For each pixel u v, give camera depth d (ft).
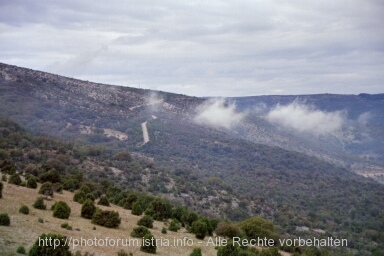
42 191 156.97
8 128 356.18
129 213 171.42
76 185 209.26
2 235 88.58
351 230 381.81
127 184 331.77
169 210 182.29
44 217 118.73
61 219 122.72
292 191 553.23
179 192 366.63
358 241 341.00
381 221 408.05
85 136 586.04
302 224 374.22
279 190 542.57
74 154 352.69
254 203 412.98
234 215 339.98
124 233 124.67
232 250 114.52
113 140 610.65
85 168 325.21
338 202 515.09
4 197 135.23
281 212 400.67
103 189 229.86
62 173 271.28
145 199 196.85
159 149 623.77
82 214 136.56
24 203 132.67
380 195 563.48
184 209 194.70
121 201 195.83
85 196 171.32
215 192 407.03
